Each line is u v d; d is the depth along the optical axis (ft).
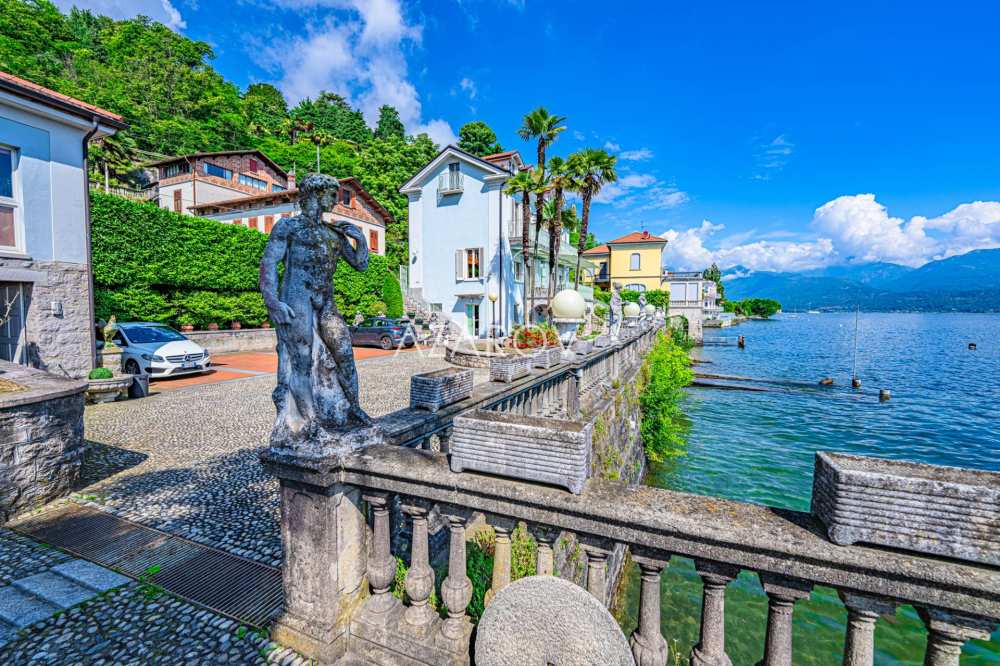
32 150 33.47
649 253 189.37
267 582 11.98
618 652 6.43
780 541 5.60
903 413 76.38
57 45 159.43
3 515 15.16
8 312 32.04
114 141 121.08
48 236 34.53
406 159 162.91
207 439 24.45
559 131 80.74
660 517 6.21
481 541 13.78
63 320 35.47
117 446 23.22
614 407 36.40
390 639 8.66
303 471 8.50
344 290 92.68
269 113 228.63
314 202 8.89
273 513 16.03
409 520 12.62
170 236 63.62
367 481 8.54
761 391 92.43
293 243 8.88
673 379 62.85
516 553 14.29
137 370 42.50
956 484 5.02
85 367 36.83
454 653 8.11
